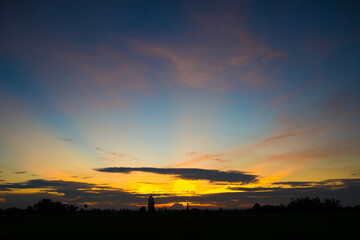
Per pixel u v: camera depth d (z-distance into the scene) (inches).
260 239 1609.3
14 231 2271.2
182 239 1681.8
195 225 2972.4
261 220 3929.6
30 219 4837.6
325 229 2188.7
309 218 4281.5
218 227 2615.7
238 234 1903.3
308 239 1583.4
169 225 3006.9
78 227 2748.5
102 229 2433.6
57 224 3284.9
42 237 1806.1
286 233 1921.8
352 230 2079.2
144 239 1684.3
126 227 2706.7
